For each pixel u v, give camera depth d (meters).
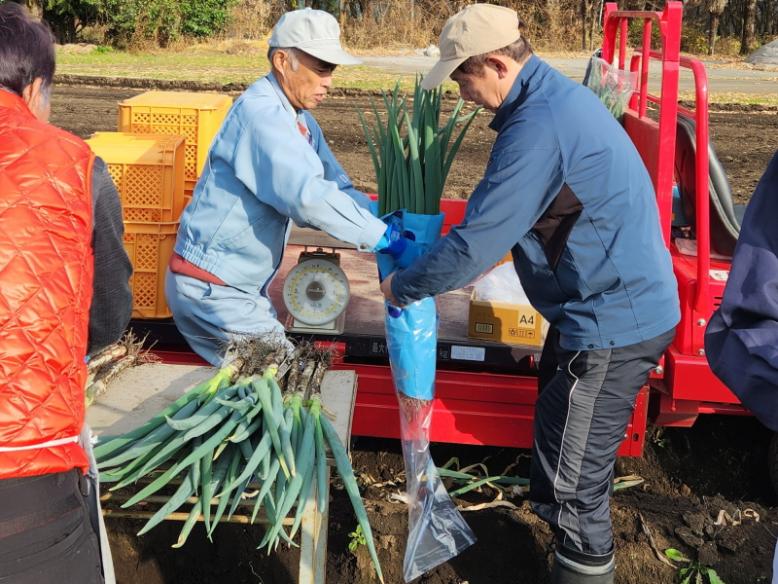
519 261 2.86
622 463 4.06
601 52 4.29
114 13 23.11
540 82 2.68
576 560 2.94
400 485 3.86
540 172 2.57
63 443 1.87
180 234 3.44
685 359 3.37
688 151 3.51
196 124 4.18
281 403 2.52
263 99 3.19
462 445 4.17
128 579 3.38
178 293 3.44
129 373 2.93
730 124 13.56
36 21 2.03
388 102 3.32
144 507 3.08
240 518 2.55
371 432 3.66
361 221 3.06
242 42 24.64
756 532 3.54
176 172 3.79
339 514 3.61
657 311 2.75
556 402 2.87
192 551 3.43
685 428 4.17
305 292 3.62
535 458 2.98
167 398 2.76
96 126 11.45
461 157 10.51
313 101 3.29
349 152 10.59
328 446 2.57
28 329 1.80
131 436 2.43
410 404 3.31
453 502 3.63
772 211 2.17
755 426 4.15
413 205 3.23
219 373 2.64
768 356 2.06
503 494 3.78
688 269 3.51
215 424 2.41
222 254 3.36
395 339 3.24
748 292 2.14
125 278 2.18
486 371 3.71
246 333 3.05
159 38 23.75
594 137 2.60
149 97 4.39
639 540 3.48
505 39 2.67
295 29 3.14
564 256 2.71
